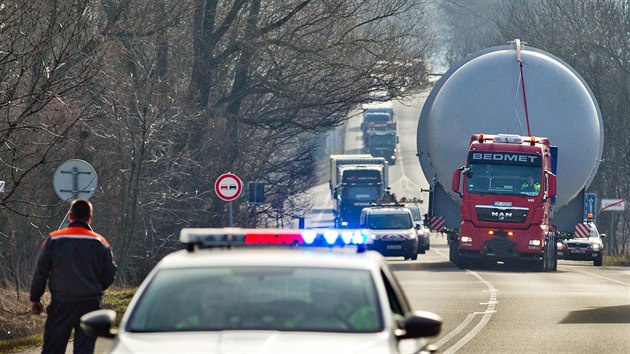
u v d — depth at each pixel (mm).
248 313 22797
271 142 149500
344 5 128000
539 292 83312
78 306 37594
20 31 62406
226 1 140500
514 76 114750
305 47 128625
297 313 22750
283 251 25406
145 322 22781
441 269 115438
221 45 142875
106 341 52906
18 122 53219
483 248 110500
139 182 100562
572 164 114312
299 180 163125
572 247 145500
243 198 141000
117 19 106250
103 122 98875
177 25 126750
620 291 84812
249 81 134000
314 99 132750
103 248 37906
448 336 55594
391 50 132125
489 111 114062
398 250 138625
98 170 98438
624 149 188000
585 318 64312
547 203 111688
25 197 84500
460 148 114500
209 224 125750
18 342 53438
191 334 22094
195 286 23516
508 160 109688
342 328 22484
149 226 108188
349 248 26391
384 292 23438
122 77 102938
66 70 78250
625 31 189500
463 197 110562
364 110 142625
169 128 111000
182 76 130750
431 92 119250
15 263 81750
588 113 114375
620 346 51469
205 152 126250
